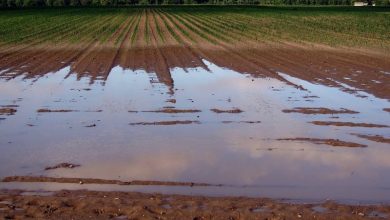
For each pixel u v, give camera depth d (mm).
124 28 55375
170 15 77125
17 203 10633
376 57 32531
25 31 52094
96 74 26875
